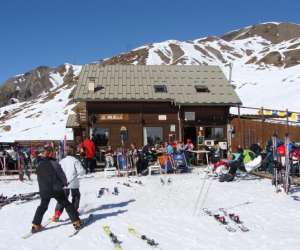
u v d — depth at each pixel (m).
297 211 12.29
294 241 9.23
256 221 11.32
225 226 10.73
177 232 10.35
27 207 14.52
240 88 89.81
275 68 117.69
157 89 30.81
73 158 11.98
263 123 26.02
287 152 15.55
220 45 188.25
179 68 35.41
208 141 29.52
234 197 15.05
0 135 86.69
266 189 16.53
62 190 10.77
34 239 10.17
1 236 10.58
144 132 29.52
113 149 29.16
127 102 29.42
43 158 10.96
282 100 66.62
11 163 26.45
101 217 12.34
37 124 92.94
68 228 11.08
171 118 29.70
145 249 8.99
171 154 23.84
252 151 20.58
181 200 14.86
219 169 20.06
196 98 29.64
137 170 23.78
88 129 29.17
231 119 29.89
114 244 9.41
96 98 28.83
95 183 20.42
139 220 11.77
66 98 116.94
